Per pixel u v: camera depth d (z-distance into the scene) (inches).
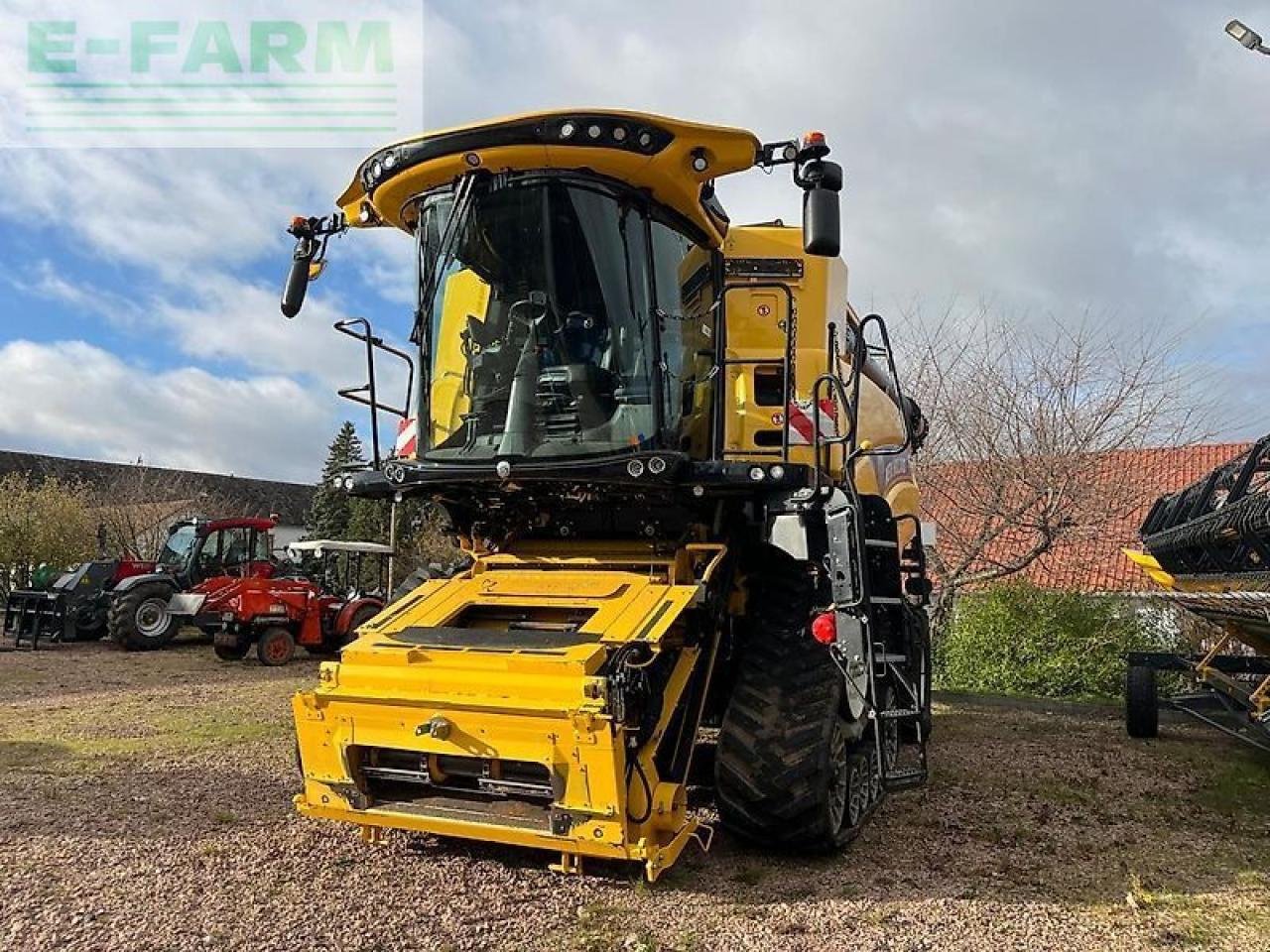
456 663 164.1
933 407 568.1
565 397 184.2
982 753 303.9
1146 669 338.0
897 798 239.1
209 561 617.0
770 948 145.3
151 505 1171.9
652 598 177.0
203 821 202.4
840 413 229.9
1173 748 318.7
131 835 192.5
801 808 174.6
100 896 159.5
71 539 823.7
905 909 161.8
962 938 150.4
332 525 1418.6
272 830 196.7
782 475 178.5
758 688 186.4
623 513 201.3
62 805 213.8
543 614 189.5
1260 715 271.6
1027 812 228.5
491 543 218.2
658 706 164.9
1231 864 191.5
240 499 1656.0
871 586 195.8
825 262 235.5
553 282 184.2
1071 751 310.0
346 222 217.9
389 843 189.2
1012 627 477.1
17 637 582.2
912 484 327.6
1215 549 300.5
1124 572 605.3
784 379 192.5
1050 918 159.8
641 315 183.2
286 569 655.8
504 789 158.6
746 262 234.2
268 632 530.0
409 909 156.9
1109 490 525.3
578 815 150.6
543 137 176.6
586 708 148.3
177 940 143.1
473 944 144.6
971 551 524.1
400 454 214.8
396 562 741.3
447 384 194.7
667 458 174.1
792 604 198.5
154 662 526.9
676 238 196.4
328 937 145.5
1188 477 688.4
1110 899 169.6
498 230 185.5
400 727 161.5
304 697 168.4
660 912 157.9
